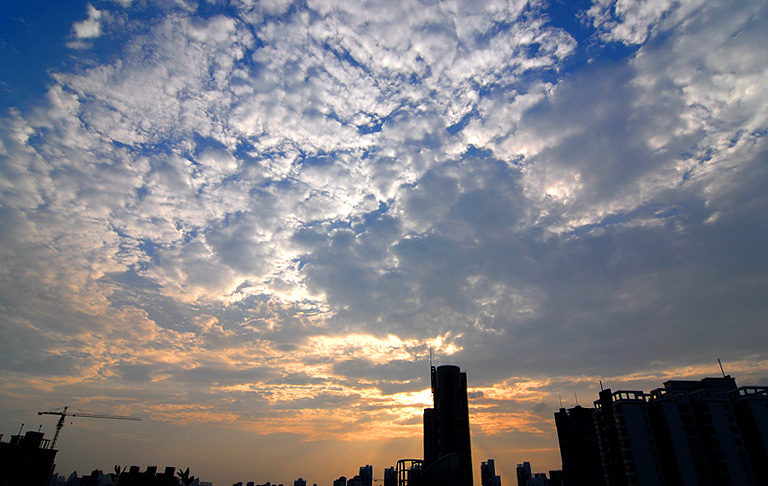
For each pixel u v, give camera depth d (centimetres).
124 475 15975
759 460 11112
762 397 11744
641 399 12700
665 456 11806
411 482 11250
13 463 14825
